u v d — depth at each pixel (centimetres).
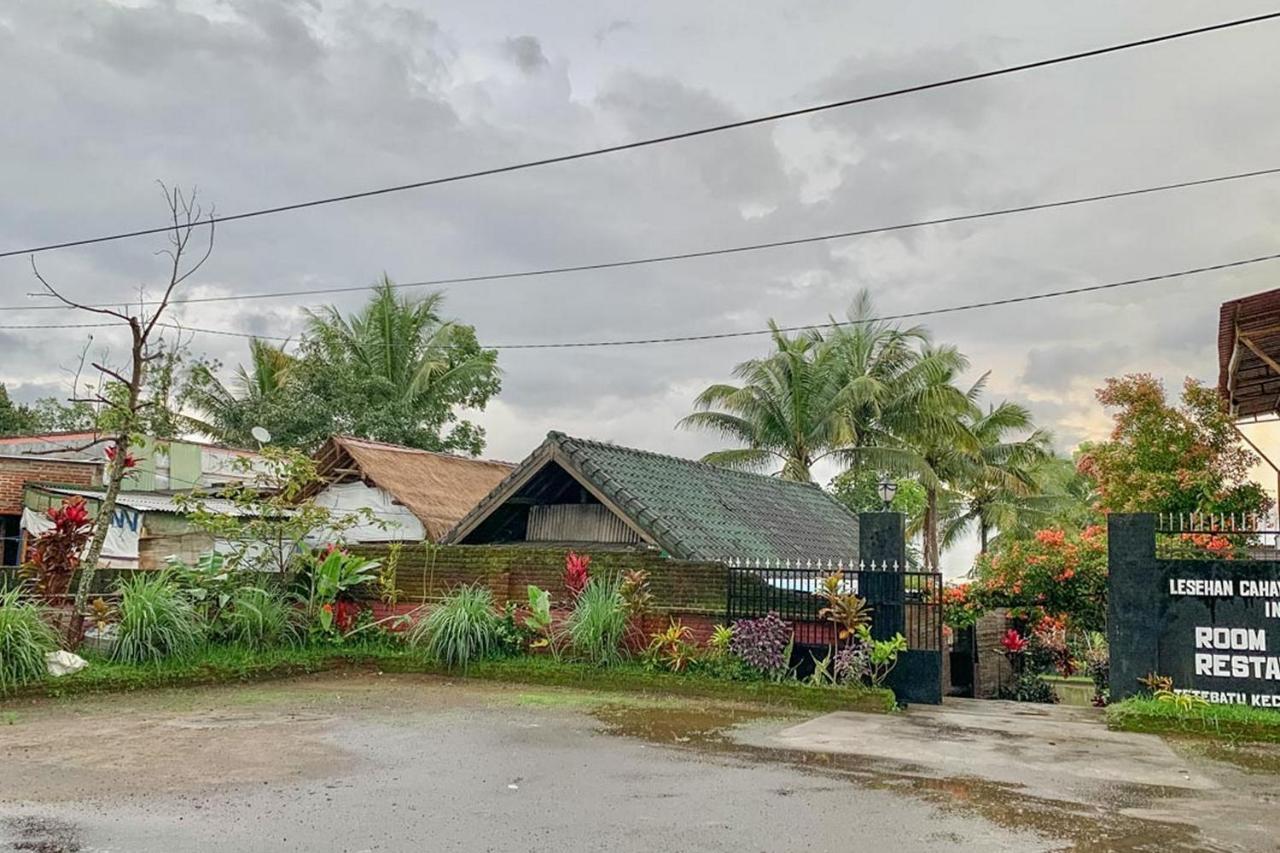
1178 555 1170
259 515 1441
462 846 563
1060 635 1698
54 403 3334
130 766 747
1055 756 859
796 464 2836
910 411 2809
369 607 1492
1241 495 1559
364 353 3234
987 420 3153
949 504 3431
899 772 781
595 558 1343
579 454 1470
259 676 1238
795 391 2833
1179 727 975
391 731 914
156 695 1099
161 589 1239
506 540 1655
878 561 1177
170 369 1412
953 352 2883
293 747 830
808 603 1205
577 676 1231
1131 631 1068
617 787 711
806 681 1160
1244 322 1180
